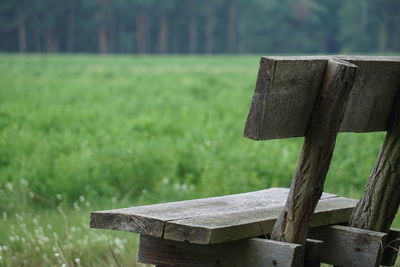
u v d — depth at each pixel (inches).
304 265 174.4
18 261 277.7
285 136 163.5
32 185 426.9
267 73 152.5
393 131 194.5
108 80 1796.3
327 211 198.2
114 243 291.0
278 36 5762.8
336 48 6043.3
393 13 5393.7
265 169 472.1
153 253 181.0
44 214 362.0
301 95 161.9
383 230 196.9
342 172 447.8
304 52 5782.5
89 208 382.0
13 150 560.7
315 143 166.6
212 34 5935.0
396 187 194.4
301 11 5723.4
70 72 2165.4
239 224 168.6
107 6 5654.5
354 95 181.9
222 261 172.4
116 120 849.5
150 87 1550.2
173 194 422.9
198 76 1969.7
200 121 829.8
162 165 491.2
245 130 156.6
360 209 199.2
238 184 426.9
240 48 5841.5
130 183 449.7
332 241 196.5
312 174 167.3
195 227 163.0
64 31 5782.5
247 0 5792.3
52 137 644.1
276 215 184.5
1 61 2972.4
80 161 487.2
